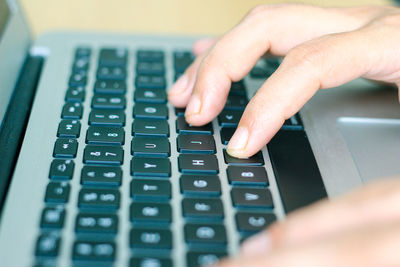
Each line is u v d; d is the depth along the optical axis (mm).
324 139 317
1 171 291
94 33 375
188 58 364
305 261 226
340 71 319
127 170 287
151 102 329
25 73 352
